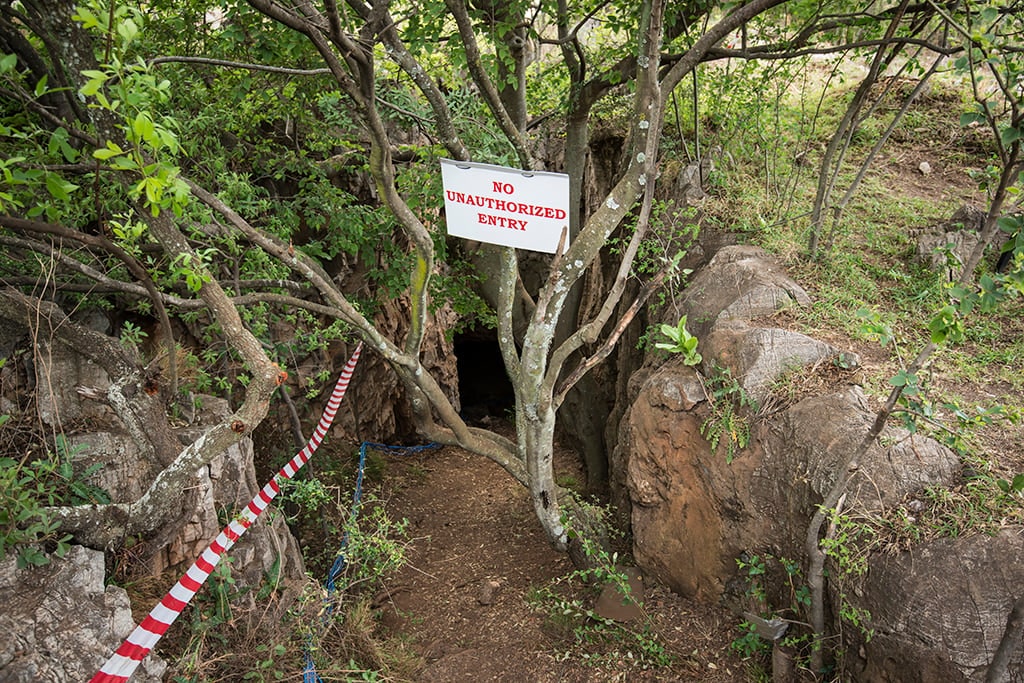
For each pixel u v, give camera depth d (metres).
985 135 7.82
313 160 7.65
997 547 3.51
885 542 3.71
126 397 3.93
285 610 4.68
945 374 4.71
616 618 5.02
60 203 4.18
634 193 4.36
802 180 7.33
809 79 9.38
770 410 4.57
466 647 5.34
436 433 5.71
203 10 6.02
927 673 3.49
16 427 4.16
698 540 4.91
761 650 4.43
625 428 6.22
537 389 4.89
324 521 6.71
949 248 4.88
